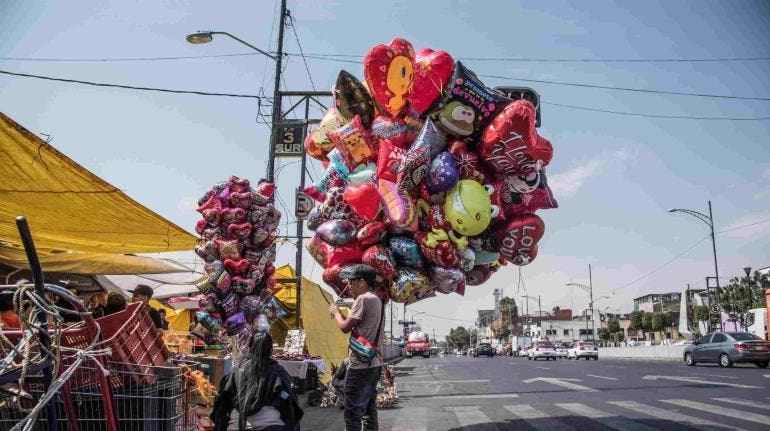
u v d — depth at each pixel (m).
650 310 93.50
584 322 108.50
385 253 5.96
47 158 8.16
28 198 9.22
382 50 5.41
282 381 4.29
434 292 6.47
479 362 39.72
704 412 8.61
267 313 7.78
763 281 48.22
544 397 11.80
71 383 4.00
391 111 5.73
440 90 5.47
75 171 8.48
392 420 9.14
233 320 7.33
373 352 5.63
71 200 9.34
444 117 5.60
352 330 5.80
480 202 5.62
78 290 14.36
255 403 4.16
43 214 9.88
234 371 4.39
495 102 5.55
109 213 9.91
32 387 3.88
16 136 7.72
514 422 8.37
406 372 26.56
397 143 5.82
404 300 6.08
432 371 26.52
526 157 5.59
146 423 4.32
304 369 11.19
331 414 10.50
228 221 7.46
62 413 4.03
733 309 49.28
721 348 23.50
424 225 5.95
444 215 5.74
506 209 6.07
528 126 5.43
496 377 19.58
